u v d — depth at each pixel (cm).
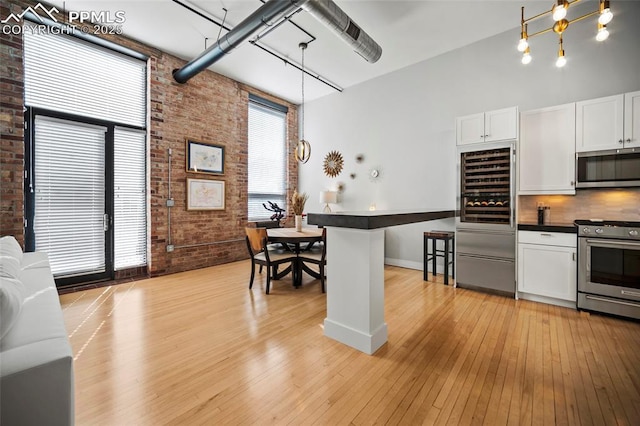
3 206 287
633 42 292
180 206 434
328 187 577
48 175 326
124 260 391
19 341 94
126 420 140
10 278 127
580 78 319
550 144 303
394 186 480
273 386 167
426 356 199
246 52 414
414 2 313
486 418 142
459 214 354
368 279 203
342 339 218
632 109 263
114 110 377
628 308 254
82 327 243
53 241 331
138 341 219
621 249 256
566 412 145
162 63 409
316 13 270
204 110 462
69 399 87
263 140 573
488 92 382
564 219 329
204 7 318
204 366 187
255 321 257
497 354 201
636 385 165
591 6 312
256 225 436
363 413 146
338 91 555
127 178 391
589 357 196
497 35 374
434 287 360
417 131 451
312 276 389
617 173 269
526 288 310
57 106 330
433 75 432
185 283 373
